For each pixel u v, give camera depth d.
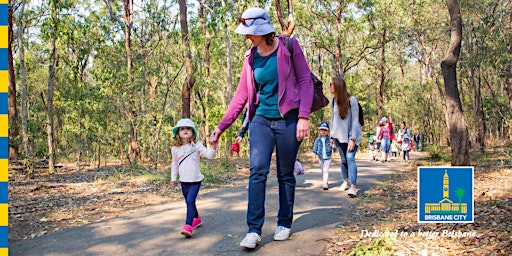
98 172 13.66
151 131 14.77
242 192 6.96
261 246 3.84
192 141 4.59
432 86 34.09
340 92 6.35
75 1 17.81
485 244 3.34
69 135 14.16
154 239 4.22
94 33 15.86
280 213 4.05
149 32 16.62
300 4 23.28
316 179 8.55
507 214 4.20
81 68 14.98
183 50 12.45
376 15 22.95
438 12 21.92
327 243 3.87
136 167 13.59
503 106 29.09
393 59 29.80
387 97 39.22
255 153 3.87
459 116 9.96
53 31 13.45
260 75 3.83
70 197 7.28
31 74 27.59
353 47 25.88
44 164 17.59
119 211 5.81
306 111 3.76
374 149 16.69
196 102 15.91
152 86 18.00
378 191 6.77
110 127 14.68
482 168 9.99
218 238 4.18
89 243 4.15
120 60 17.53
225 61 26.09
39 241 4.27
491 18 18.64
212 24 11.68
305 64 3.90
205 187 8.13
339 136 6.54
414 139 28.39
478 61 18.97
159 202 6.53
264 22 3.67
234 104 4.14
